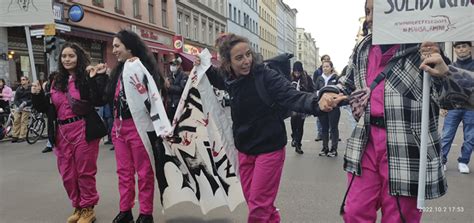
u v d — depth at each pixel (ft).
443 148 23.15
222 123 13.83
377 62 8.54
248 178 11.34
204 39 133.18
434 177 8.09
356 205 8.62
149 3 91.97
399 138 8.09
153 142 14.30
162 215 16.08
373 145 8.46
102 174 23.22
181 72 26.68
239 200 13.98
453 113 22.67
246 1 191.72
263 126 10.78
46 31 36.91
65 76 14.40
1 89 41.86
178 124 14.26
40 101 14.52
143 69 13.74
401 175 8.07
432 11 7.66
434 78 7.80
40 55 62.34
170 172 14.89
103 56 73.36
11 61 56.85
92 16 68.80
